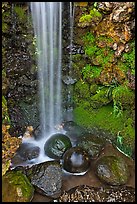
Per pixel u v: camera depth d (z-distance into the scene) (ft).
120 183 12.14
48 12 13.46
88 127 14.67
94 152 13.35
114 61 13.69
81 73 14.70
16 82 14.17
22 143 13.87
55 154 13.17
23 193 11.35
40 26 13.62
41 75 14.58
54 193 11.70
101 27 13.41
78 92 14.99
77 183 12.26
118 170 12.38
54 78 14.88
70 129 14.66
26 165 12.91
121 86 13.87
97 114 14.74
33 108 14.83
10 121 13.94
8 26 12.97
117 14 12.66
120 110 14.11
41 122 14.85
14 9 12.82
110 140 14.11
